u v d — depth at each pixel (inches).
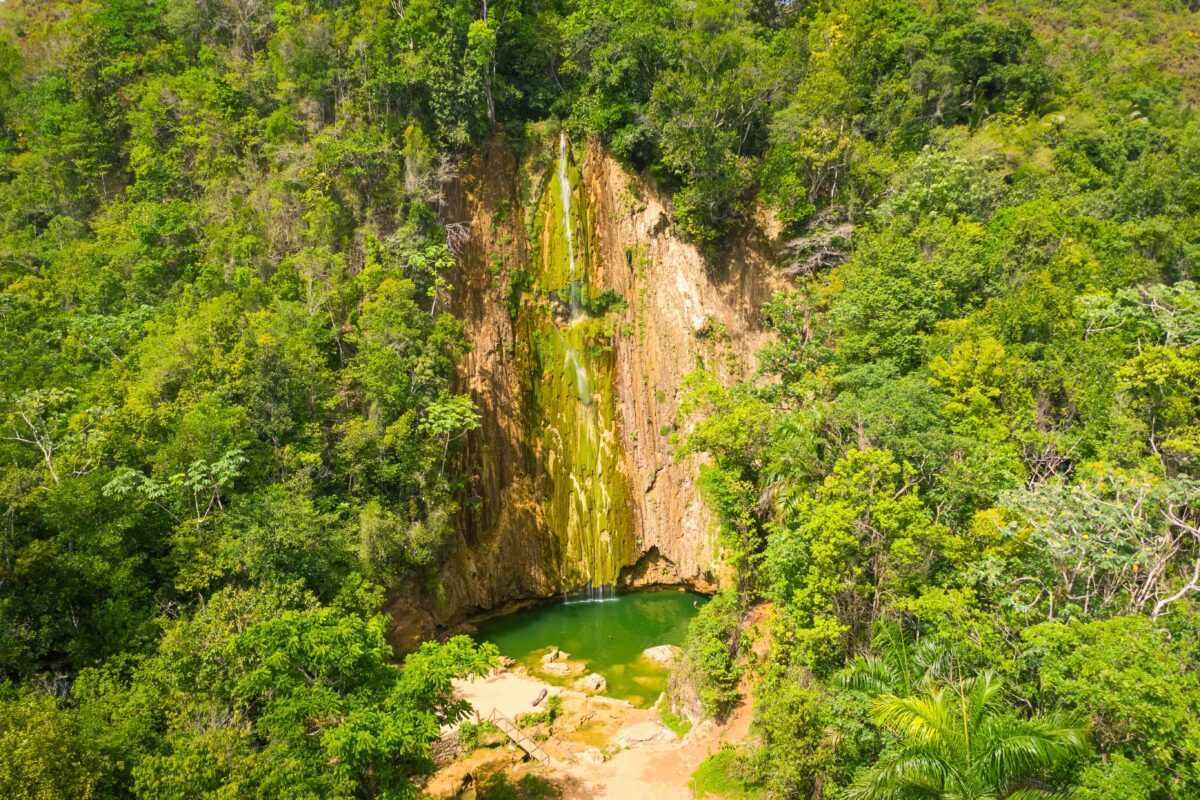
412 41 1722.4
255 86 1930.4
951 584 882.1
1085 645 669.3
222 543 1031.0
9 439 1069.8
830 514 901.8
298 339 1342.3
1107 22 4092.0
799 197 1766.7
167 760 667.4
